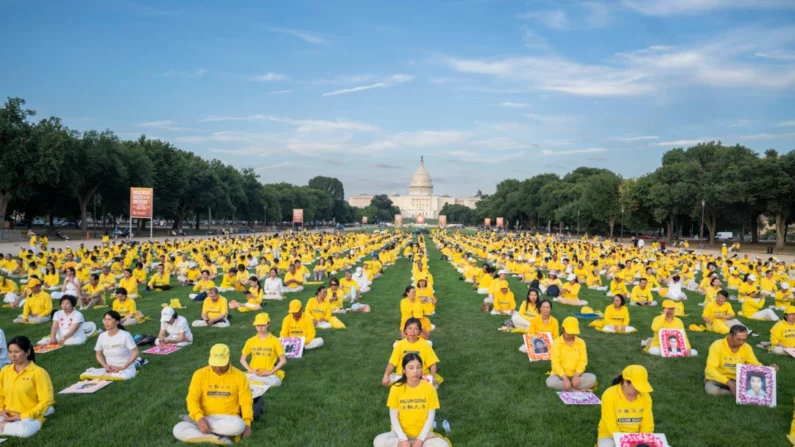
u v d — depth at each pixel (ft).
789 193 197.36
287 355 42.32
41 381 28.66
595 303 71.41
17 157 180.96
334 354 43.50
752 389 32.35
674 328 43.65
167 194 272.31
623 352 44.37
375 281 96.12
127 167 232.32
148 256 115.14
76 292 64.03
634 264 98.02
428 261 142.31
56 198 240.94
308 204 495.82
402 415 25.41
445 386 35.50
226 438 26.76
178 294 75.87
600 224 327.06
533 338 42.37
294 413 30.53
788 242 294.66
